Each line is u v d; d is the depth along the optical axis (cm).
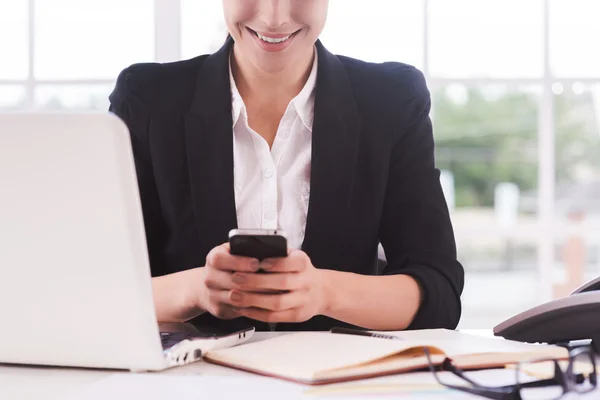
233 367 94
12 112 82
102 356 90
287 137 151
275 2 134
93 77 267
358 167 150
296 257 114
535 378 88
